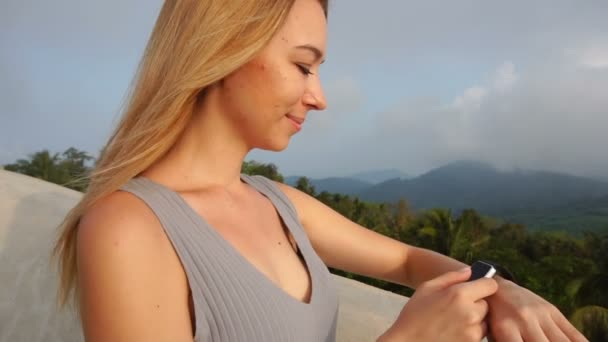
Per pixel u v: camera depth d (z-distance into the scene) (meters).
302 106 0.93
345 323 2.20
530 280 23.59
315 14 0.91
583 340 0.81
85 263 0.75
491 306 0.90
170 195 0.86
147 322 0.73
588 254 33.38
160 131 0.88
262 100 0.89
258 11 0.84
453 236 26.56
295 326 0.90
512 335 0.84
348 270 1.31
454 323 0.77
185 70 0.86
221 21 0.84
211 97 0.94
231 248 0.88
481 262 0.96
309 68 0.92
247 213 1.02
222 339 0.82
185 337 0.79
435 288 0.84
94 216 0.78
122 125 0.92
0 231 2.48
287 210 1.13
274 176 31.62
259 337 0.84
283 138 0.94
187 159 0.96
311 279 1.02
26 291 2.32
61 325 2.28
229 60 0.85
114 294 0.72
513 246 37.69
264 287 0.88
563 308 21.47
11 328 2.25
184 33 0.87
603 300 21.20
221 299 0.83
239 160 1.01
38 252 2.44
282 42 0.88
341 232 1.27
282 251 1.04
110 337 0.71
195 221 0.86
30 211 2.64
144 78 0.92
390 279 1.29
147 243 0.77
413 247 1.30
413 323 0.78
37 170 38.81
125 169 0.85
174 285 0.80
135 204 0.81
